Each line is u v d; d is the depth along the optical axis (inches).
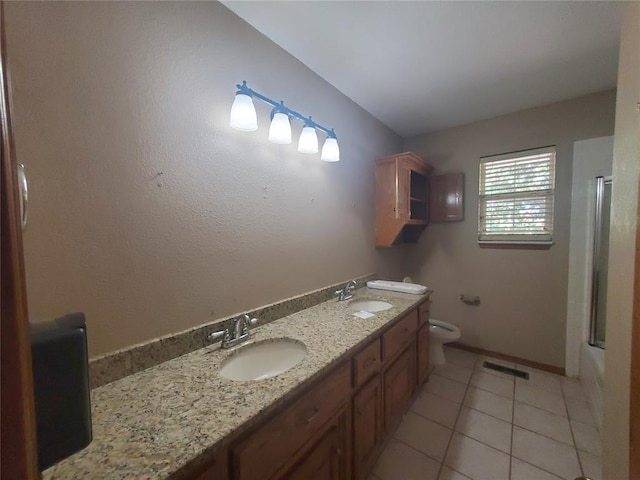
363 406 49.9
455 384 85.5
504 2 48.6
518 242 95.8
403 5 49.1
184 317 43.5
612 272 34.4
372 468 55.6
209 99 46.2
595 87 78.9
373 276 97.0
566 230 88.0
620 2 48.3
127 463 22.6
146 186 38.6
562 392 80.5
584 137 84.1
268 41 56.8
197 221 44.9
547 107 89.7
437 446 61.3
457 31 55.9
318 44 59.3
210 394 32.3
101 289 34.7
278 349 49.7
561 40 58.7
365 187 92.0
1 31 11.9
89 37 33.1
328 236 75.4
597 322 81.6
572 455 58.2
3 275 11.2
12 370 11.3
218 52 47.4
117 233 36.0
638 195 19.6
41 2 29.6
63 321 18.8
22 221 13.5
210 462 25.7
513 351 98.7
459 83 76.1
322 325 55.6
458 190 105.1
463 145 105.9
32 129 29.2
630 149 27.2
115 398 31.5
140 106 37.9
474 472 54.6
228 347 45.2
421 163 101.4
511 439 63.1
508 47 61.1
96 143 33.9
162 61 40.1
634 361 18.7
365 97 83.4
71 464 22.5
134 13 37.0
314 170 69.8
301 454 36.0
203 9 45.1
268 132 56.7
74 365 17.9
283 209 60.9
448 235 110.1
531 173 93.2
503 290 99.8
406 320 69.1
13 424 11.2
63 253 31.7
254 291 54.9
